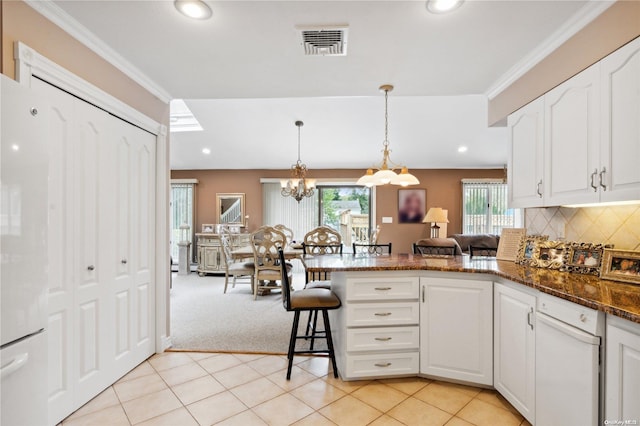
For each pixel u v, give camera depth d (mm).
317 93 2912
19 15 1590
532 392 1747
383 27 1891
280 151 6496
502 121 2701
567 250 2039
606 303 1302
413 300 2309
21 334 1228
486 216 7145
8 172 1169
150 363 2621
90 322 2068
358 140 6031
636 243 1761
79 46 1953
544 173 2090
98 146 2117
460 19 1813
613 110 1574
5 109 1158
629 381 1207
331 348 2406
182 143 6172
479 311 2168
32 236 1272
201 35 1982
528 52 2158
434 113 5188
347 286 2266
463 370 2215
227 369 2535
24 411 1253
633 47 1474
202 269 6664
